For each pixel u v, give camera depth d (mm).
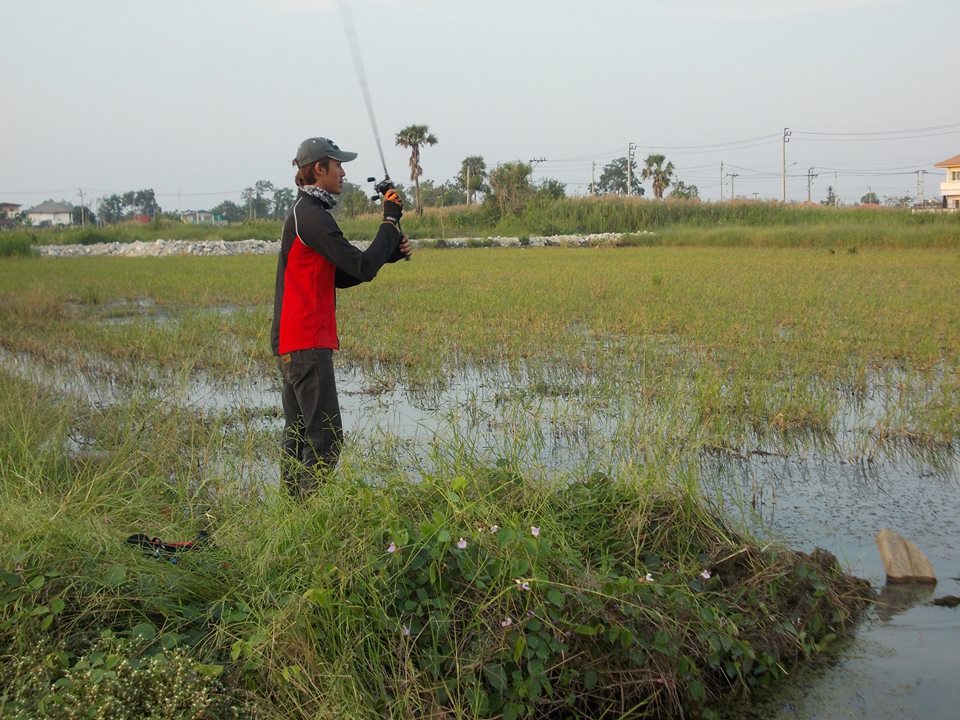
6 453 5035
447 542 3326
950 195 68125
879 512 5211
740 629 3602
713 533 4188
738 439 6473
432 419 7188
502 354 10023
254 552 3637
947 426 6801
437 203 67688
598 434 6312
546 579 3326
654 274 20188
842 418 7297
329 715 2883
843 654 3693
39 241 44094
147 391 7484
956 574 4391
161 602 3311
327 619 3162
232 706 2920
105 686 2838
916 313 12469
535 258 29078
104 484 4562
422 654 3146
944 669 3572
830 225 39969
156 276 22109
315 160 4719
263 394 8289
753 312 12883
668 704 3311
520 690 3111
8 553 3359
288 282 4785
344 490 3844
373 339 10805
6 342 11289
